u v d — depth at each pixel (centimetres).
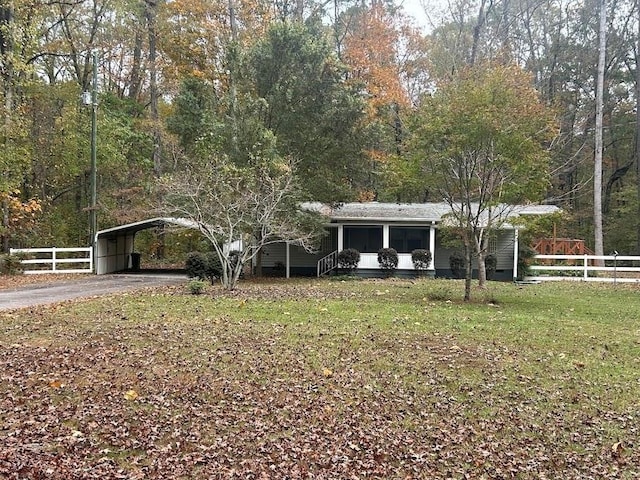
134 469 448
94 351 804
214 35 2772
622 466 480
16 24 2303
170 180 1806
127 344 849
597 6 3222
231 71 2180
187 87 2372
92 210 2512
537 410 611
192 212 1753
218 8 2756
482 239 1978
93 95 2491
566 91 3441
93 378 679
